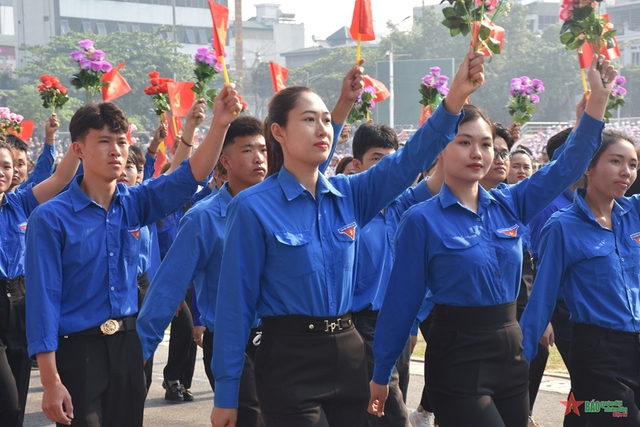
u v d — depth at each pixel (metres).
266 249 3.17
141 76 52.03
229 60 82.12
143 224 3.98
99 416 3.75
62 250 3.73
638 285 3.97
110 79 6.79
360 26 3.84
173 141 7.73
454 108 3.15
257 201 3.18
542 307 3.97
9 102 55.09
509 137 5.41
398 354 3.68
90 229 3.78
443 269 3.55
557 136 4.87
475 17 3.27
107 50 53.00
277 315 3.17
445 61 40.66
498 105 50.31
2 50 78.56
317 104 3.19
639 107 49.50
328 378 3.14
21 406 5.02
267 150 3.40
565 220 4.02
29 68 53.34
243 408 4.21
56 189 5.12
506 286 3.57
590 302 3.94
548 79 49.66
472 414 3.45
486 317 3.52
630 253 3.98
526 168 6.21
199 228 4.26
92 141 3.78
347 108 3.91
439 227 3.58
